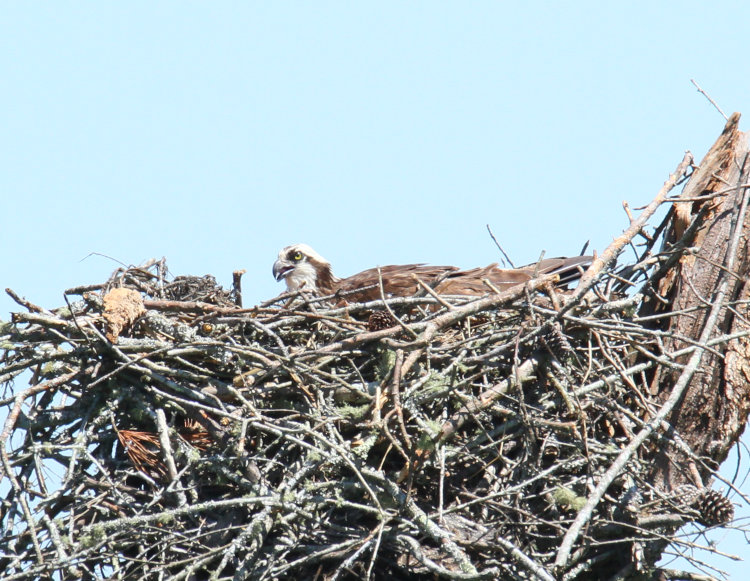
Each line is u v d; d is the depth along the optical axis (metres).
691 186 14.03
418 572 11.38
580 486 11.41
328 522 11.08
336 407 12.03
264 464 11.82
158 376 12.08
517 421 11.66
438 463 11.46
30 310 12.00
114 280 13.85
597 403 11.80
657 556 11.48
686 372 11.27
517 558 10.34
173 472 11.42
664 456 11.90
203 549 11.43
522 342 11.66
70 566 10.84
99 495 11.47
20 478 11.62
